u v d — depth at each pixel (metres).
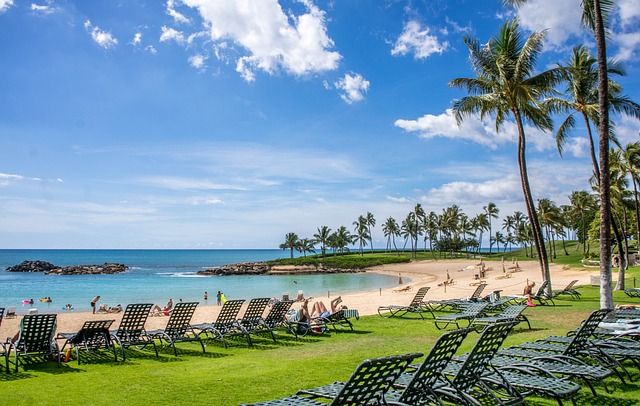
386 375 4.02
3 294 44.12
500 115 21.94
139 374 7.48
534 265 75.69
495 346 4.96
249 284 59.94
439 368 4.62
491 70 20.64
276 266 108.19
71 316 22.91
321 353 9.22
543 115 21.33
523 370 5.30
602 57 11.90
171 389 6.45
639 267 43.44
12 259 193.88
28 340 8.27
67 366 8.22
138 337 9.73
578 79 22.16
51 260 180.38
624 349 6.74
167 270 106.38
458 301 17.73
